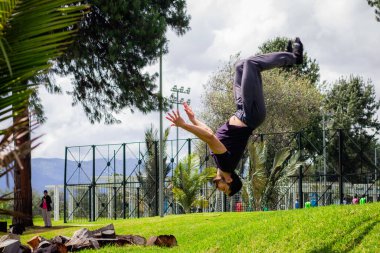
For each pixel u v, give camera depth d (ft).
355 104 181.88
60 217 111.04
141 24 69.10
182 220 59.67
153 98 74.74
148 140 92.58
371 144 106.01
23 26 11.49
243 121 21.90
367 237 30.78
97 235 44.01
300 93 145.59
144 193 93.76
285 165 78.89
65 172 97.30
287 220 38.63
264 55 22.09
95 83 76.13
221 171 22.25
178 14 78.43
